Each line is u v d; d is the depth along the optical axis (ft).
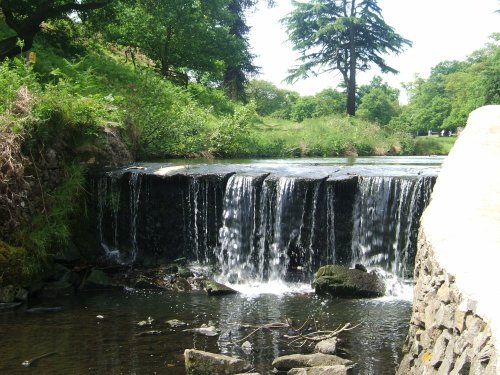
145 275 37.17
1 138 34.30
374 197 37.81
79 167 40.09
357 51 148.77
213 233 40.86
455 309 15.28
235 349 24.39
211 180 40.57
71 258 37.55
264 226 39.58
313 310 30.42
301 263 39.01
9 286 31.81
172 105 71.41
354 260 38.32
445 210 20.22
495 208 19.65
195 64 97.76
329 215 38.55
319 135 94.99
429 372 15.96
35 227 35.17
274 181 39.32
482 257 16.22
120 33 90.12
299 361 22.29
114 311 30.25
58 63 67.51
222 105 102.22
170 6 85.81
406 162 57.88
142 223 41.91
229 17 99.40
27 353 23.81
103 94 61.41
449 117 194.90
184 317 29.17
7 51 60.90
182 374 21.77
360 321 28.30
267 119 117.08
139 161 56.24
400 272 36.76
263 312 30.09
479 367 12.64
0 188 33.42
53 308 30.81
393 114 195.62
